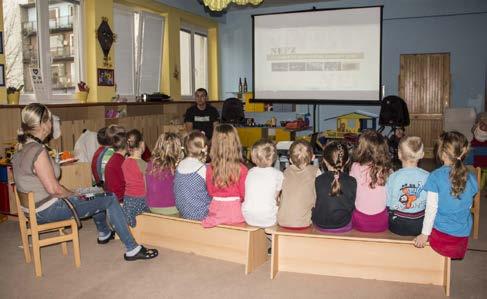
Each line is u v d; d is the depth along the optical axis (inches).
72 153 185.6
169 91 285.3
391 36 313.0
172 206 134.3
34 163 109.9
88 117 214.5
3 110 167.9
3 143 168.9
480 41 297.0
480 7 290.0
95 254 131.3
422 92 311.1
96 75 220.1
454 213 100.6
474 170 146.0
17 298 102.7
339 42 297.4
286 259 119.2
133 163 136.8
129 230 125.9
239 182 119.6
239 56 344.5
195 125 236.5
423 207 108.9
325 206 112.0
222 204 120.7
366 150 115.0
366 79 293.7
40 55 194.2
